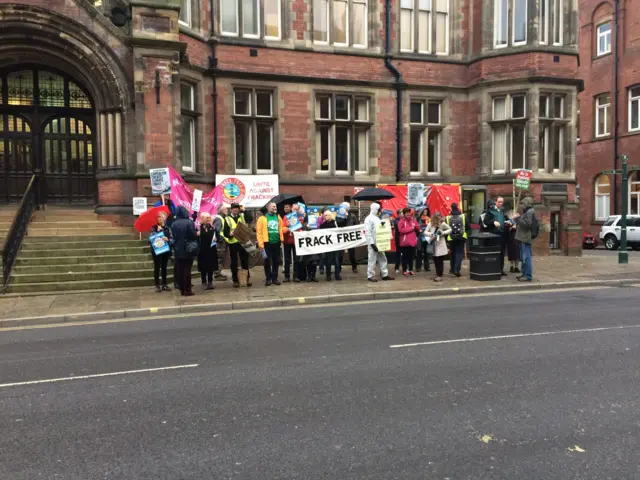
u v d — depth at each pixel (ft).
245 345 22.58
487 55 58.44
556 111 59.82
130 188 44.86
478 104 59.77
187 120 50.39
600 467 11.46
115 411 15.07
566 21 58.75
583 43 103.71
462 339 22.85
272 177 51.93
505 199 58.18
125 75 44.42
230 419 14.33
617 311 29.30
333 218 41.78
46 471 11.55
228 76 52.13
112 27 43.96
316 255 40.34
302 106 54.90
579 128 105.50
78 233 42.78
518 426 13.60
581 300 33.45
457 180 60.75
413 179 59.06
